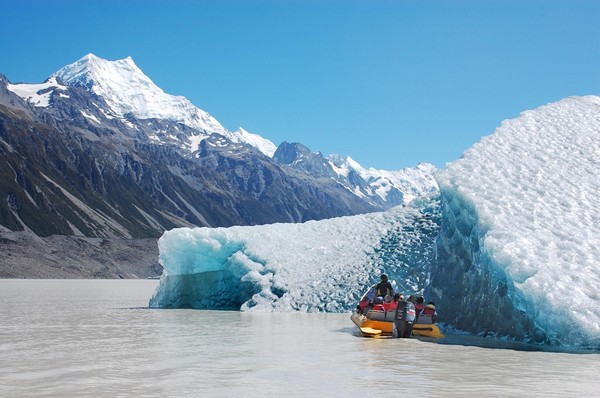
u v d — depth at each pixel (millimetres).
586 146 22359
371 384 10336
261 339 16391
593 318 13914
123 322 21469
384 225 28156
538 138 23109
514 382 10547
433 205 28359
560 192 19078
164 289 30172
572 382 10539
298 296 25375
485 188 18969
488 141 22703
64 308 29594
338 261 26547
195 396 9383
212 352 13984
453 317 18062
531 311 14836
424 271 24391
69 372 11375
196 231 28281
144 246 138125
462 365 12242
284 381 10594
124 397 9297
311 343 15594
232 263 27344
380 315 17250
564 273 15086
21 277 103750
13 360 12797
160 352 14000
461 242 18891
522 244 15938
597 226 17344
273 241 28328
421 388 10031
